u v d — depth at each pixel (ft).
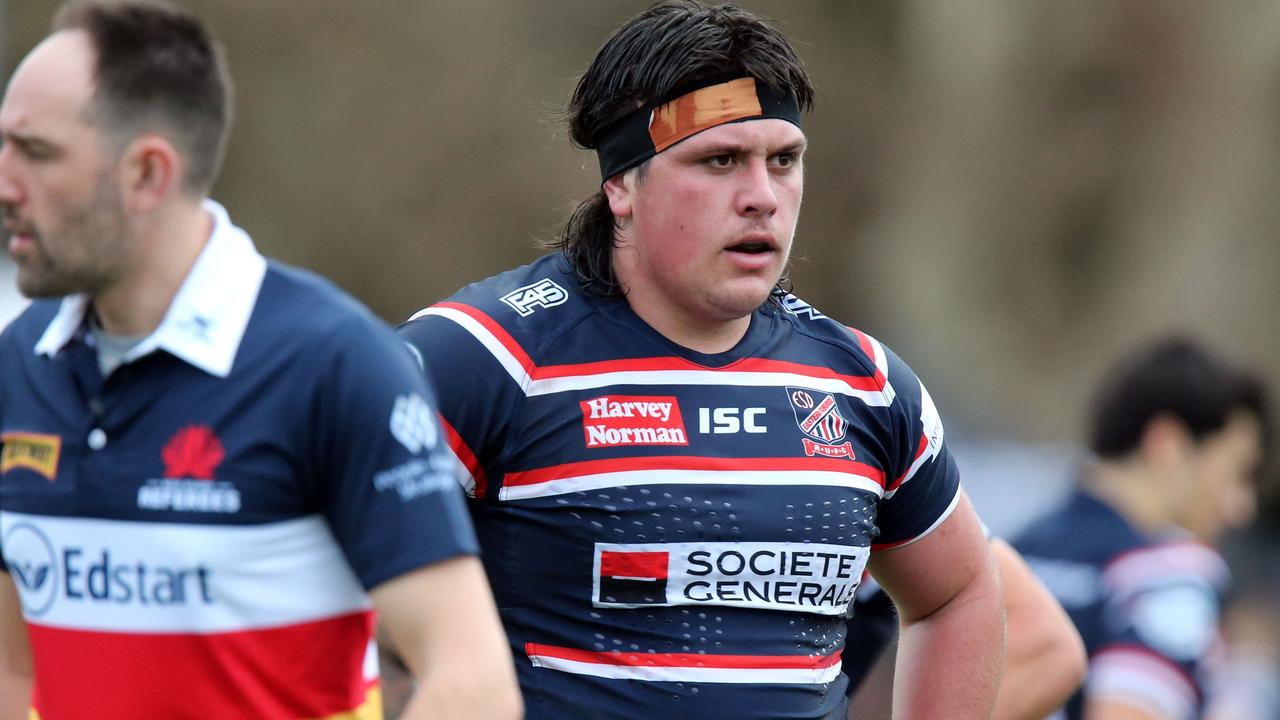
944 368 198.90
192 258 25.26
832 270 209.36
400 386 24.97
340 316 25.16
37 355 25.95
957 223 215.10
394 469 24.59
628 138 32.45
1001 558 39.68
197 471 24.35
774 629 32.09
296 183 168.86
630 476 31.40
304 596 24.82
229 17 165.27
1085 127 217.15
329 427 24.62
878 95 214.07
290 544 24.68
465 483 31.55
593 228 33.58
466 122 173.17
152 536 24.29
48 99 23.81
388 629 24.89
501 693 24.30
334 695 25.29
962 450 124.36
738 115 31.50
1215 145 212.84
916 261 211.61
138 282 24.90
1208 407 49.90
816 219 209.15
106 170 24.07
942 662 35.65
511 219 172.86
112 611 24.58
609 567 31.19
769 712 31.71
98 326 25.68
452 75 173.58
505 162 173.99
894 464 34.47
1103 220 217.77
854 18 215.92
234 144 165.89
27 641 28.12
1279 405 98.68
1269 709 98.37
